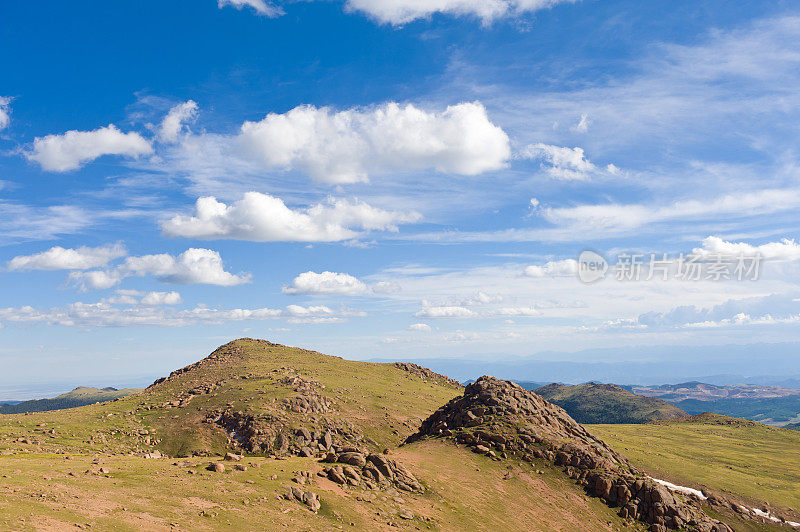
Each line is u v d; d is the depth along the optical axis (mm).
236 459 71875
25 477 49875
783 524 102688
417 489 71188
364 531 53531
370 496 63656
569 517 78688
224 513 48125
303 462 72312
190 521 44719
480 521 67625
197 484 55469
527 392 120938
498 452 95750
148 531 40469
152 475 57406
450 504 70062
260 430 130750
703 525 83500
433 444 99375
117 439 131000
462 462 89188
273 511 51625
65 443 122688
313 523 51656
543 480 88438
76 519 39500
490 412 109438
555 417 112688
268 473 63438
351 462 72750
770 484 126062
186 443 129875
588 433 110500
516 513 74500
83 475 54250
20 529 35031
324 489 61500
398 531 56312
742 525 100375
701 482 121188
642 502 86375
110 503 45219
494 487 81375
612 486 88562
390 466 74562
